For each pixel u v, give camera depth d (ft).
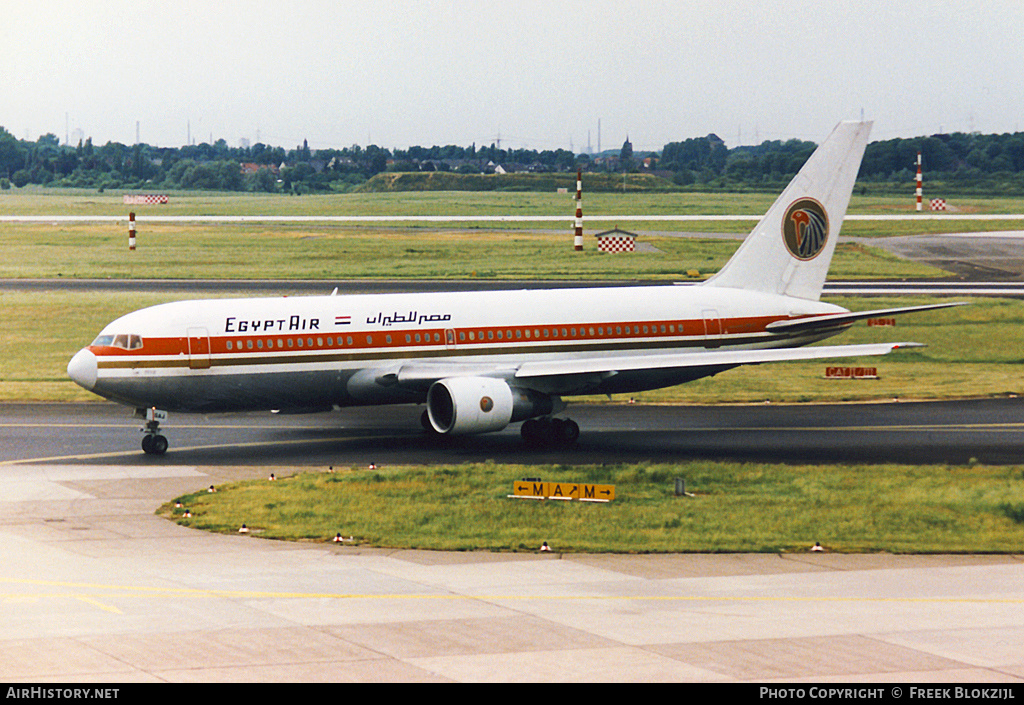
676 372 488.85
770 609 235.61
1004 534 316.60
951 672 195.11
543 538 304.50
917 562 284.00
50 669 190.70
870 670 195.72
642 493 361.10
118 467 402.93
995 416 525.75
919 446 451.94
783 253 518.78
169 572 262.26
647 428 499.10
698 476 386.52
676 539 305.32
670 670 194.29
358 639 210.38
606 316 482.69
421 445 454.81
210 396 428.97
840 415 531.91
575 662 198.39
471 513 331.36
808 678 191.01
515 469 392.47
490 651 204.44
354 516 326.03
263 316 436.35
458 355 458.50
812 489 367.04
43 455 426.92
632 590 251.60
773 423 510.58
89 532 304.30
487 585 254.47
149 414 431.84
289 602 236.43
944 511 340.80
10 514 325.62
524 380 458.91
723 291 507.30
